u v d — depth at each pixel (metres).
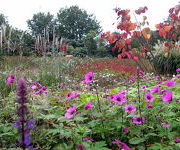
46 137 1.79
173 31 6.11
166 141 1.71
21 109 1.14
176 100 2.37
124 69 8.81
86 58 12.38
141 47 6.21
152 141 1.82
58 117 2.01
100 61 13.88
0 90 3.54
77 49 17.64
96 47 23.44
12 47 6.12
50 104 2.81
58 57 6.79
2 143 1.71
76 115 2.09
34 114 2.12
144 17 5.44
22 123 1.15
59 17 38.72
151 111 2.19
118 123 1.90
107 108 2.30
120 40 5.50
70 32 38.81
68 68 7.53
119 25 5.07
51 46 7.28
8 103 2.61
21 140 1.16
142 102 2.32
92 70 9.08
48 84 5.27
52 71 5.92
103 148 1.47
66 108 2.51
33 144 1.71
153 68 6.72
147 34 5.48
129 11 5.02
